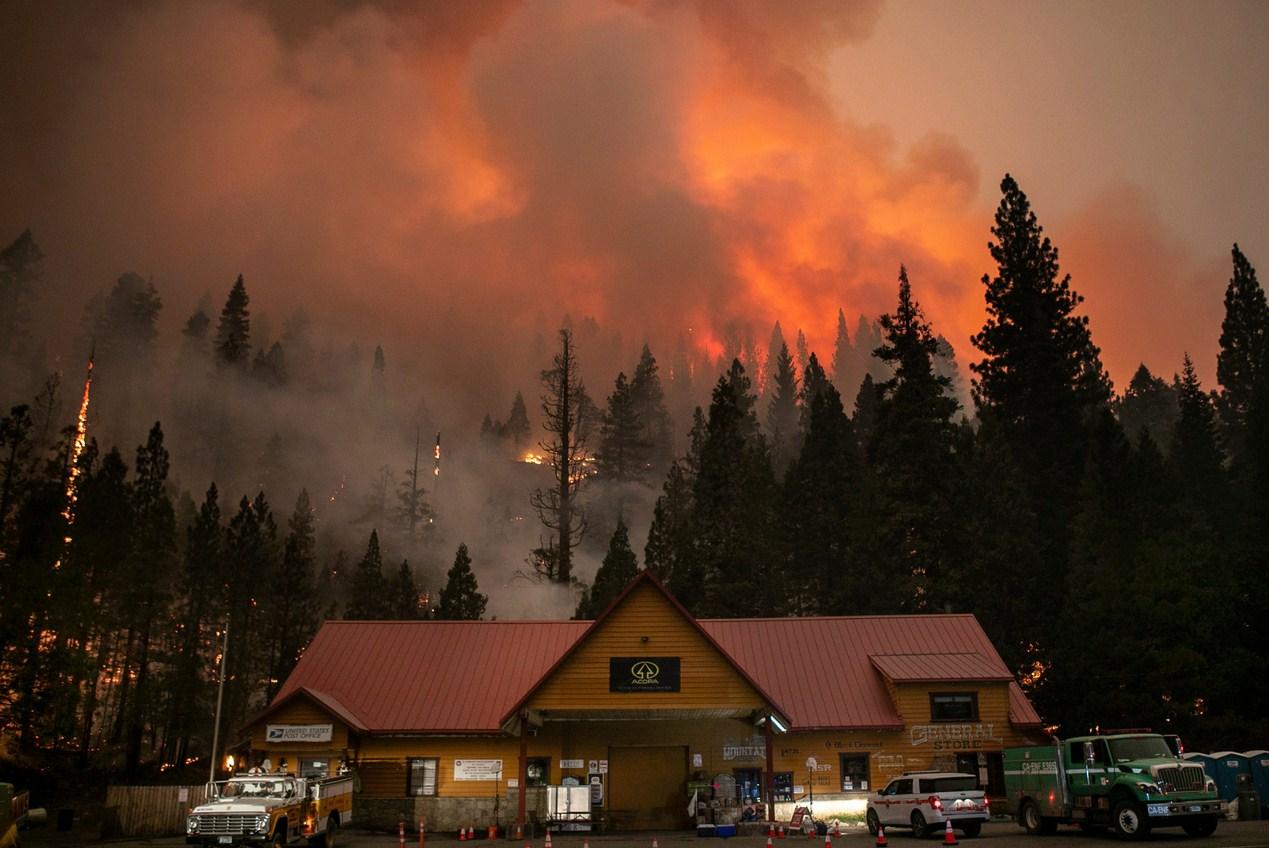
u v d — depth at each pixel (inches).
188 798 1365.7
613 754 1494.8
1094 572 2213.3
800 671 1582.2
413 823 1434.5
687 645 1363.2
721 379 2800.2
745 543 2514.8
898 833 1211.2
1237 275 3740.2
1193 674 1792.6
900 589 2342.5
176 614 2576.3
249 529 2923.2
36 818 855.1
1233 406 3695.9
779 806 1448.1
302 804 1040.8
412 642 1659.7
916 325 2709.2
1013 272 3319.4
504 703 1523.1
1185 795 941.8
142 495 2800.2
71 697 1814.7
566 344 3176.7
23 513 2121.1
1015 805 1143.0
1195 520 2783.0
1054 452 2920.8
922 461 2448.3
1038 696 1898.4
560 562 2854.3
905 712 1488.7
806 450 3193.9
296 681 1555.1
